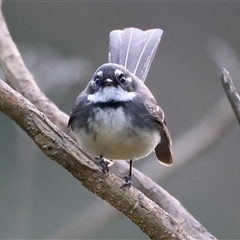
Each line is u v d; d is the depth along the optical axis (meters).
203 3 15.18
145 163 13.45
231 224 14.48
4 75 10.02
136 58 9.42
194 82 15.14
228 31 15.05
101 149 7.67
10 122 13.49
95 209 11.66
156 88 15.18
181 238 7.09
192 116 14.96
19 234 12.73
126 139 7.50
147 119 7.68
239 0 15.09
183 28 15.20
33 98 9.83
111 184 6.80
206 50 14.15
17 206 13.05
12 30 14.35
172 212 8.91
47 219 13.59
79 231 11.56
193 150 11.80
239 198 14.73
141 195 6.98
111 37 9.71
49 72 11.86
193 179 14.95
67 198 13.89
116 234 14.15
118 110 7.53
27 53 12.30
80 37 14.70
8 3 14.41
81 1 14.79
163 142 8.63
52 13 14.62
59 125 9.69
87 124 7.54
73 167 6.62
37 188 13.77
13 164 13.28
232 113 11.59
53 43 14.52
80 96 7.91
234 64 11.72
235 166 14.97
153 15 15.16
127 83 7.86
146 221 6.99
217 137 11.73
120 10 14.98
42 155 13.93
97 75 7.84
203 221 14.53
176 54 15.27
